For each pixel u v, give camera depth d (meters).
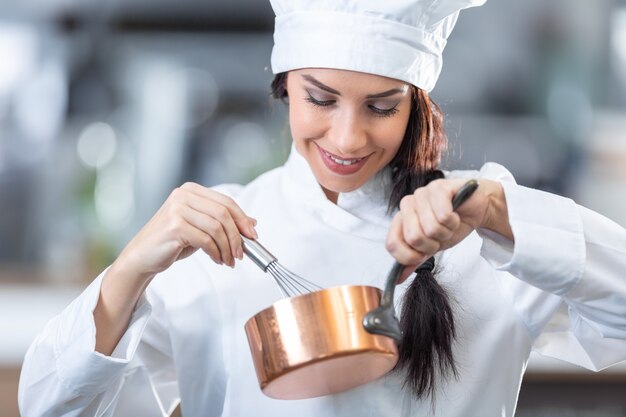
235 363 1.55
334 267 1.58
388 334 1.24
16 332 3.01
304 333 1.24
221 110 4.03
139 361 1.62
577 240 1.34
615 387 2.87
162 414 1.65
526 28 3.99
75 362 1.43
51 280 3.53
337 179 1.45
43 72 4.01
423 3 1.40
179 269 1.62
